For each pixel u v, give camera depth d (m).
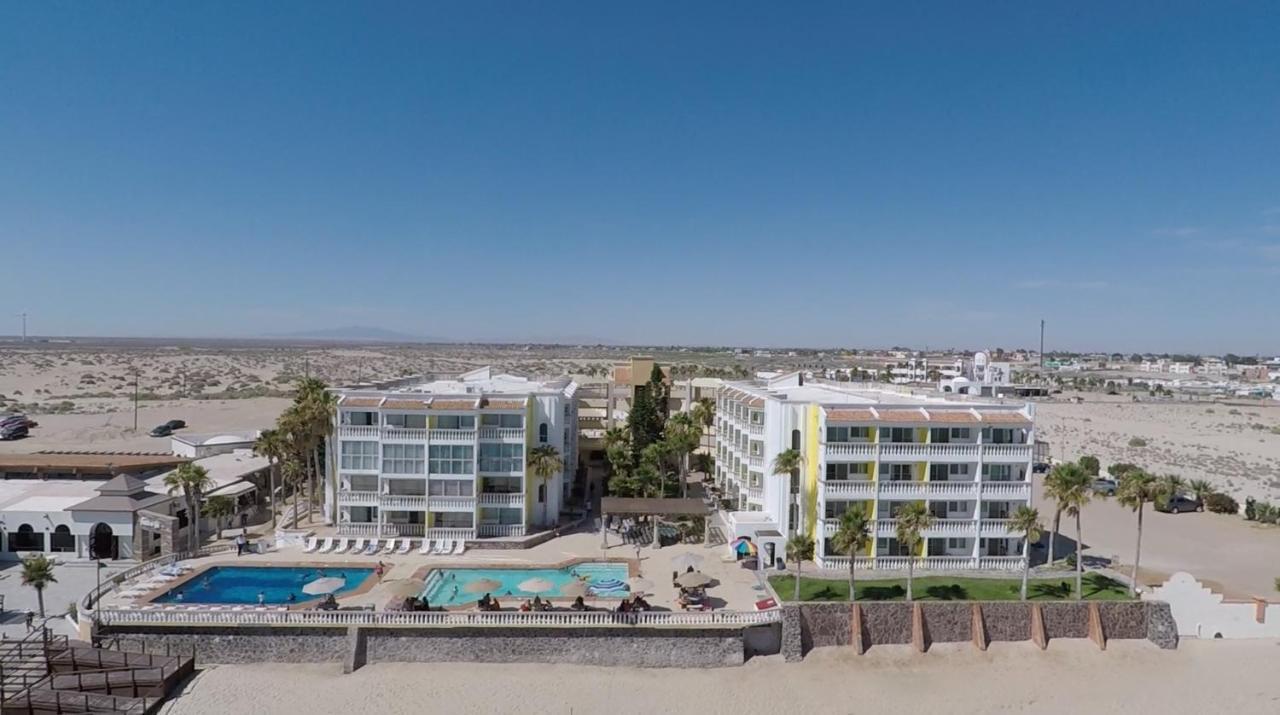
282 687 44.22
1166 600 51.62
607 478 87.69
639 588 52.62
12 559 61.62
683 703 43.88
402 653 47.41
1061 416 186.75
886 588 53.56
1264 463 128.75
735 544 62.31
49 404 172.00
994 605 50.03
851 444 59.06
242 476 78.00
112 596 50.88
